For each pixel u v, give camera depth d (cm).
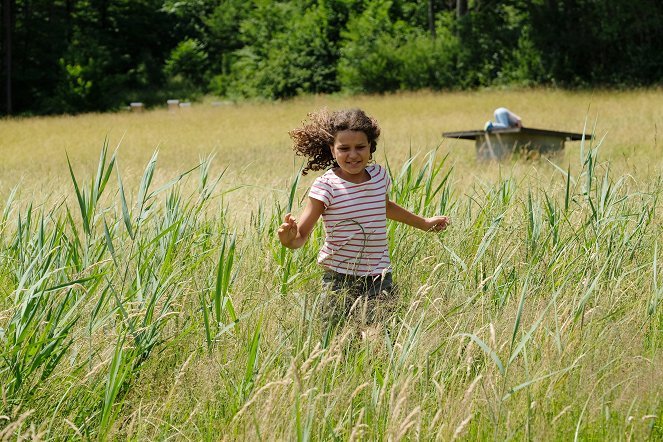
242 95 5556
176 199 509
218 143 2262
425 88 4650
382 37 5003
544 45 4475
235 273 474
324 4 5378
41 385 351
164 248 457
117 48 6600
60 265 440
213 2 7131
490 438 322
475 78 4638
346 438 318
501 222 563
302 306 386
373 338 376
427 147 1769
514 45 4653
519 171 1178
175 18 7006
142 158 1894
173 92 6059
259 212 568
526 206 598
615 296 445
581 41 4372
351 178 448
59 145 2522
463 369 366
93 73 5741
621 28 4316
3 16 5981
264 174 1182
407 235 538
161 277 409
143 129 3145
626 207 599
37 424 339
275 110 4019
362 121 438
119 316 406
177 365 384
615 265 485
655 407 338
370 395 350
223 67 6138
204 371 362
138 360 377
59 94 5719
